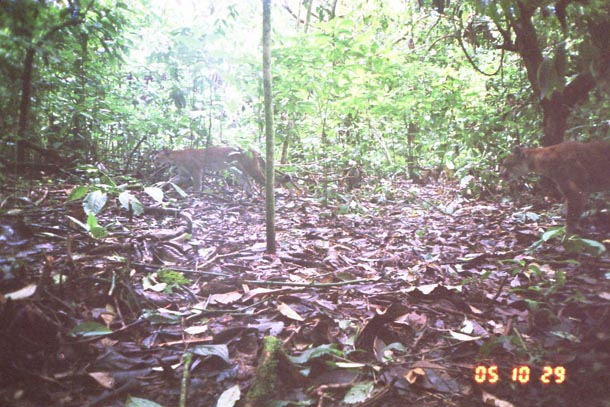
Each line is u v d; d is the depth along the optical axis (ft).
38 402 7.07
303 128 29.63
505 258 14.52
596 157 17.69
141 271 11.91
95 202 13.15
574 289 11.53
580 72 20.59
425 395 7.59
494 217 20.49
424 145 30.99
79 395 7.33
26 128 19.34
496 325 9.91
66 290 10.08
